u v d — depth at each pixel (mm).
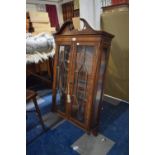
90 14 2455
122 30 2250
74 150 1680
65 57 2068
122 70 2412
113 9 2283
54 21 4852
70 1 4473
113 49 2416
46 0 4516
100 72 1747
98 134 1887
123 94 2521
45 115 2342
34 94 1798
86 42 1715
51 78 3463
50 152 1669
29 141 1824
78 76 1904
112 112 2301
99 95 1838
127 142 1737
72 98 2018
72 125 2082
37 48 2781
